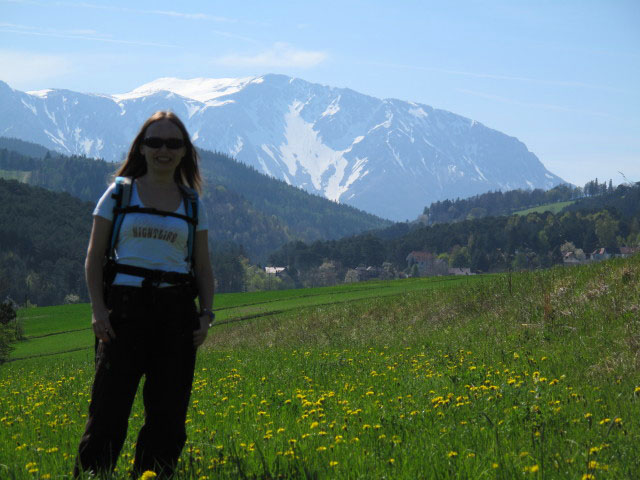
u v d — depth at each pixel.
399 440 5.11
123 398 4.18
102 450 4.13
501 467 4.11
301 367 12.61
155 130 4.43
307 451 4.93
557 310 14.55
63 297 171.75
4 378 18.58
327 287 62.34
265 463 4.47
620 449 4.59
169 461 4.35
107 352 4.18
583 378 8.10
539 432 5.17
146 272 4.24
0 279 115.25
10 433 6.82
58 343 44.31
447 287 29.39
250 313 42.72
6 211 192.75
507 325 15.10
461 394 7.47
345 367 11.91
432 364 11.03
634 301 13.04
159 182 4.48
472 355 11.87
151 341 4.24
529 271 23.56
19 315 57.62
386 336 18.83
